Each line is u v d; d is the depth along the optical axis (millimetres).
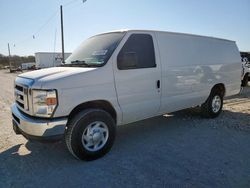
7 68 70625
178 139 4848
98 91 3834
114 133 4129
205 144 4559
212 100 6270
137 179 3303
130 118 4383
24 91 3676
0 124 6105
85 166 3707
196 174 3412
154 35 4746
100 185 3172
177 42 5219
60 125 3498
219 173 3434
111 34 4531
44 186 3158
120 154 4137
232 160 3848
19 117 3742
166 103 4938
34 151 4285
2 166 3730
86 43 4910
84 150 3764
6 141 4816
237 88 7223
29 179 3338
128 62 4008
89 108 3896
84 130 3744
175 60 5074
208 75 5973
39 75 3705
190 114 6809
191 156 4020
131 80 4242
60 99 3467
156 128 5594
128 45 4258
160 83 4754
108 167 3664
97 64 3969
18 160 3934
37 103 3475
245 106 7996
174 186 3119
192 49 5570
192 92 5582
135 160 3893
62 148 4398
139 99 4418
